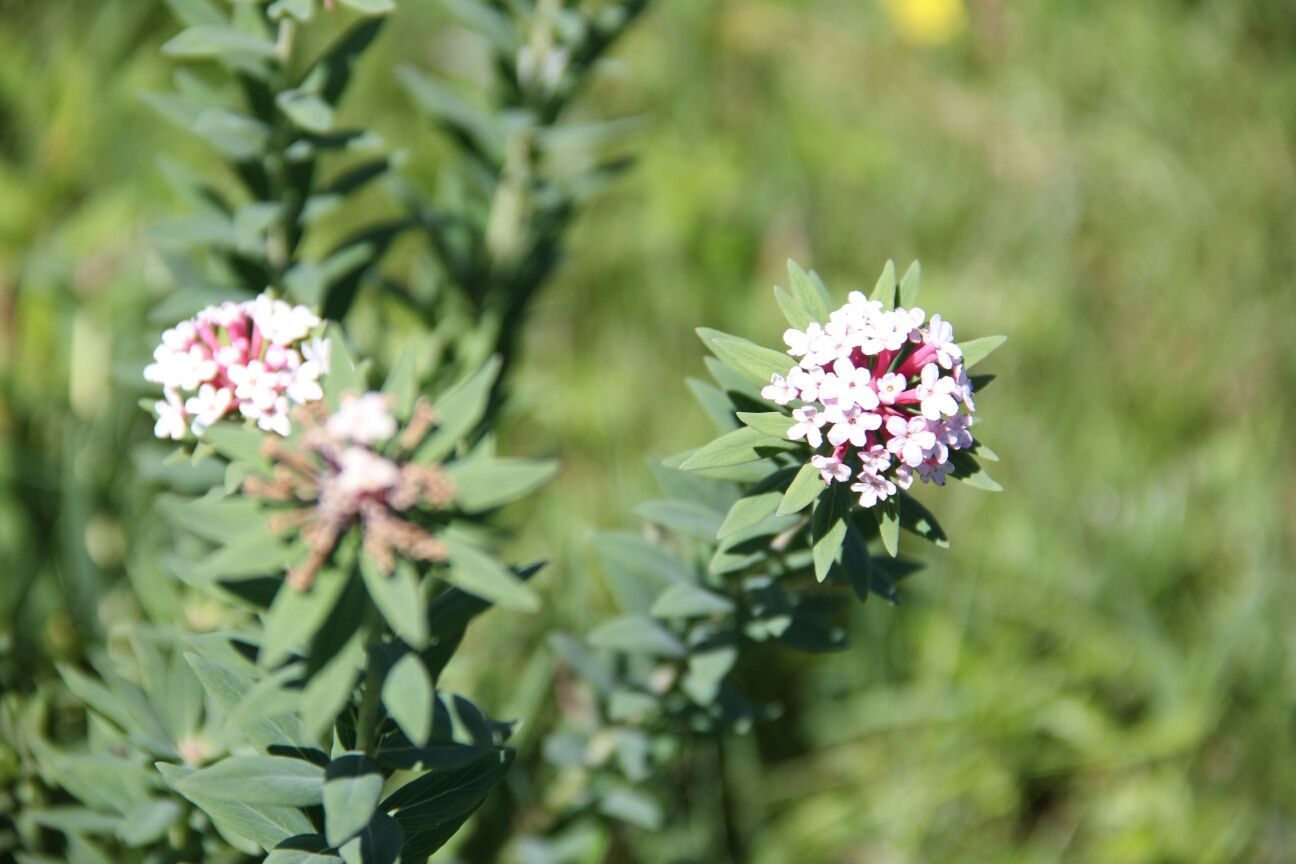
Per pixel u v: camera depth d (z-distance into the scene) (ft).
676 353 3.50
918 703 2.88
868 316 2.12
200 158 3.43
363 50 2.42
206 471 2.47
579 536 2.87
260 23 2.41
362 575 2.04
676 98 3.92
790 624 2.35
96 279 3.17
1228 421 3.49
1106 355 3.57
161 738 2.35
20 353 3.02
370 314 2.69
